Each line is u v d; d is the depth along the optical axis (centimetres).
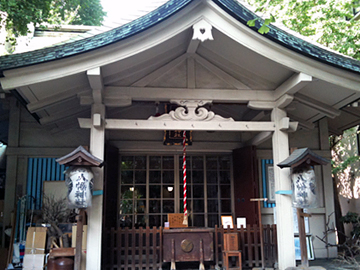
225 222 654
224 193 781
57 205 666
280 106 591
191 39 528
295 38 520
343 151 1152
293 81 535
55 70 477
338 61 516
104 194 636
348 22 1011
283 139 588
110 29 488
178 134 693
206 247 617
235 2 496
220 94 582
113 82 558
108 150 689
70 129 721
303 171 536
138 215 748
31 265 542
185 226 652
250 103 591
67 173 496
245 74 591
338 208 1074
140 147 748
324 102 620
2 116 740
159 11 484
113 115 740
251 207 700
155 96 565
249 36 507
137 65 544
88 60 482
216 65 591
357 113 769
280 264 560
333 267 656
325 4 988
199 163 786
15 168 690
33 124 712
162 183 766
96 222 519
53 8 1099
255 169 722
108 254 631
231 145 780
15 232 615
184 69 584
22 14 694
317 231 776
